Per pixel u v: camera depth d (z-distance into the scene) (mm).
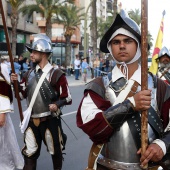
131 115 2111
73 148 6273
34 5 30812
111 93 2191
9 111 3947
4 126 4082
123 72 2236
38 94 4188
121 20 2219
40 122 4176
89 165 2260
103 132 2094
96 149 2227
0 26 30016
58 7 31844
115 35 2236
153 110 2164
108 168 2172
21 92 4352
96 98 2184
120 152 2133
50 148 4258
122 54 2217
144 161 2045
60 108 4387
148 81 2211
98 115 2094
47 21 32031
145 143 2053
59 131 4281
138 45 2236
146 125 2051
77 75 26266
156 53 5195
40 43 4207
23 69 20375
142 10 2041
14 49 28672
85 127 2127
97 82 2240
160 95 2205
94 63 25562
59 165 4352
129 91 2172
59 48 45406
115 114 2066
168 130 2172
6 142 4117
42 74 4227
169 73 5105
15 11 28250
